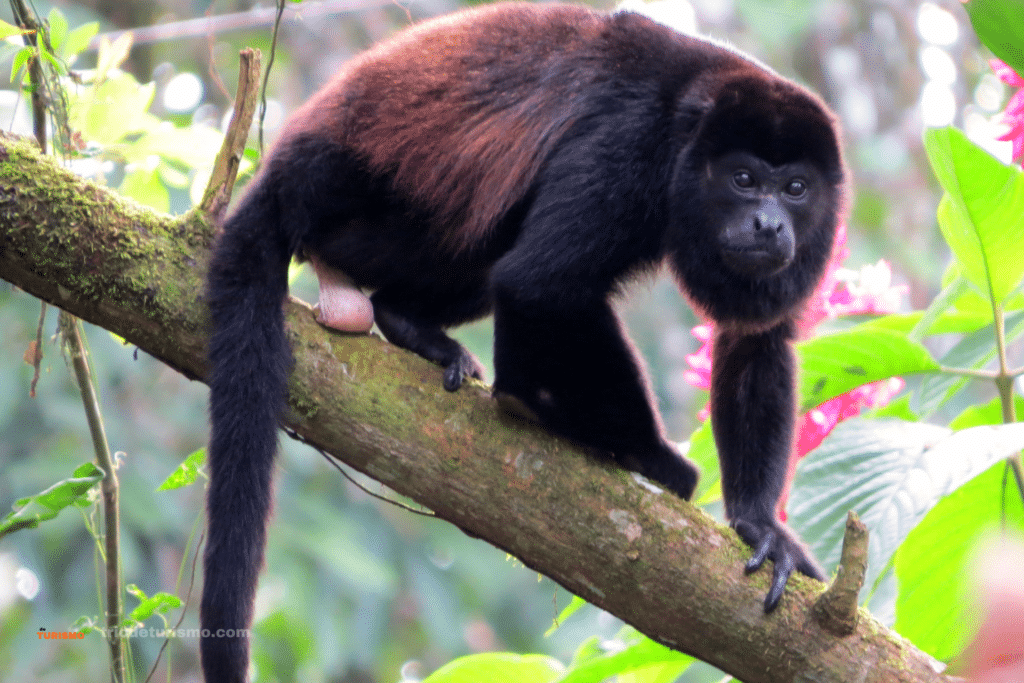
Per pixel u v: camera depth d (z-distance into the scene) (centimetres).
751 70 595
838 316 650
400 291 650
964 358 555
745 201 585
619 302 629
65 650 1309
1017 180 430
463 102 601
